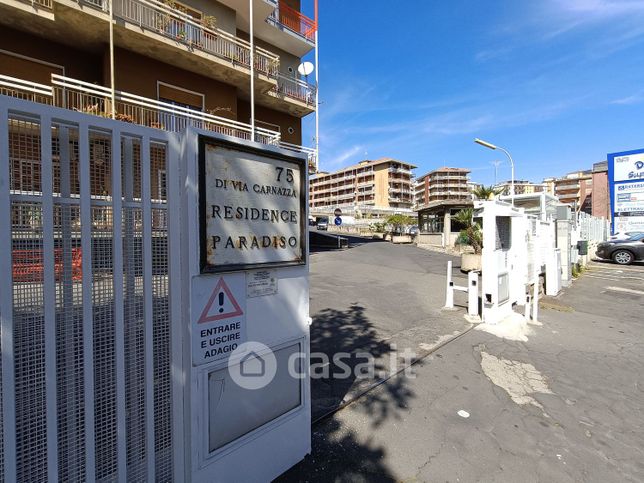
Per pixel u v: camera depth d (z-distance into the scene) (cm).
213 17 1308
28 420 149
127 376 178
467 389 356
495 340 505
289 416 236
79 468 162
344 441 264
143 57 1201
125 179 174
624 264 1496
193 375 185
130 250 176
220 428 198
